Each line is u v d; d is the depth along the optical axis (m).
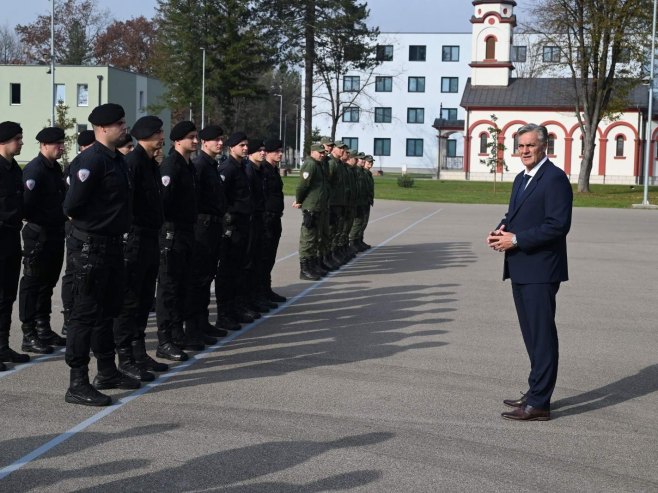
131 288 7.38
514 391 7.16
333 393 7.00
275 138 11.57
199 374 7.61
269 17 57.12
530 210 6.46
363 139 88.00
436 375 7.66
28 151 65.75
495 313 10.95
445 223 27.28
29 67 65.25
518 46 80.94
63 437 5.80
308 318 10.44
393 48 86.25
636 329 10.05
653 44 38.75
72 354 6.59
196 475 5.12
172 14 59.62
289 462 5.37
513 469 5.34
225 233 9.57
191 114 63.31
